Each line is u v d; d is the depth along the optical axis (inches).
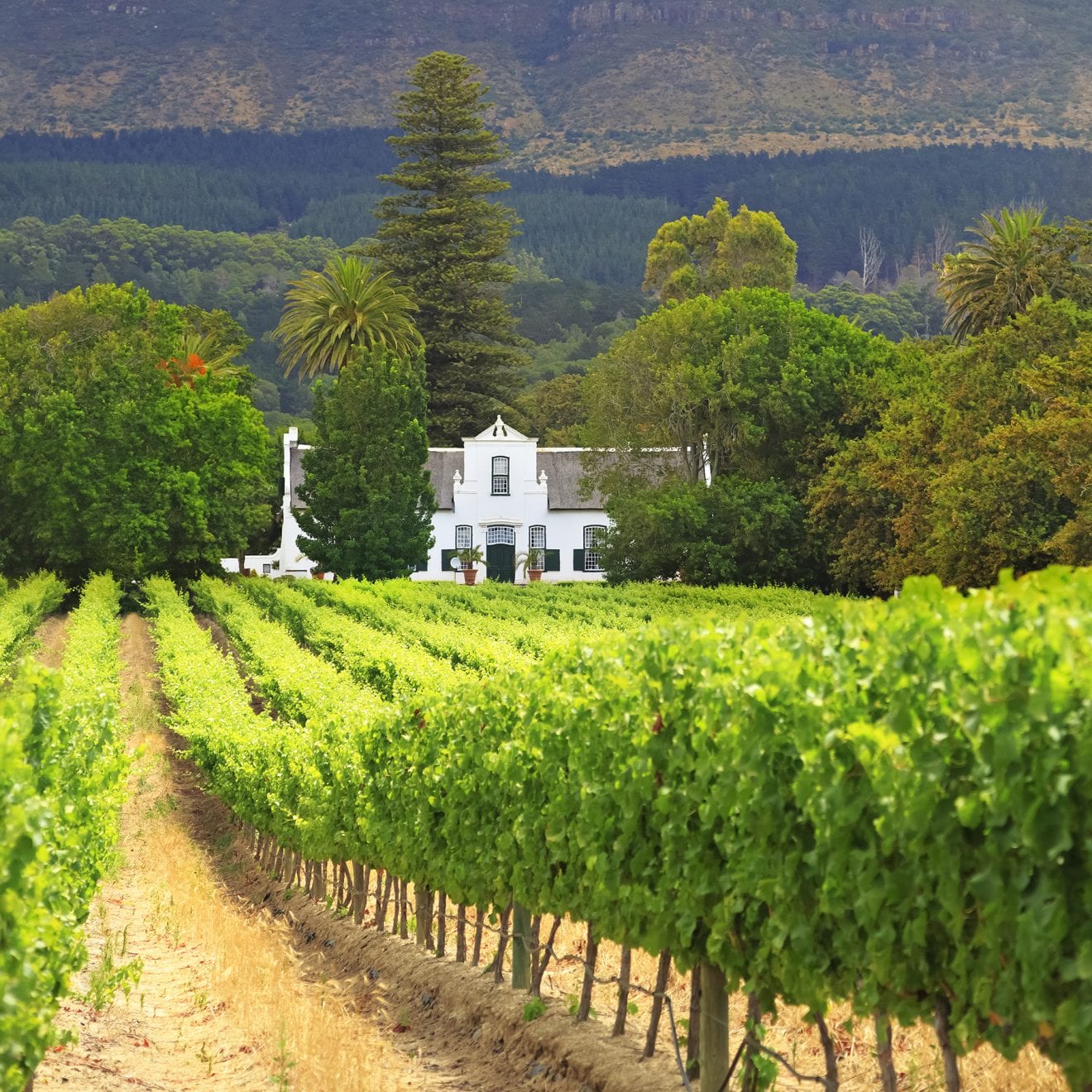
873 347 4128.9
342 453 4645.7
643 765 554.6
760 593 3122.5
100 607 2977.4
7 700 535.8
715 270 6628.9
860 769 416.5
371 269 6289.4
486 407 6501.0
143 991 783.7
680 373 3892.7
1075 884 350.6
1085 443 2449.6
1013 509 2721.5
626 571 3996.1
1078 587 408.8
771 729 458.9
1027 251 4069.9
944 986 408.2
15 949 444.8
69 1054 622.2
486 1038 681.6
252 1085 591.5
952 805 378.9
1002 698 354.6
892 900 407.2
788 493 3841.0
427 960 821.9
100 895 1060.5
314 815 1032.2
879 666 412.2
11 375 4328.3
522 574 5251.0
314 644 2541.8
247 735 1365.7
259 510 4820.4
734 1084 544.4
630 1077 557.6
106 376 4323.3
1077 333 3068.4
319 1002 745.0
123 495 4279.0
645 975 701.3
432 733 832.3
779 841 459.8
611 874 588.4
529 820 685.9
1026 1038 372.8
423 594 3555.6
